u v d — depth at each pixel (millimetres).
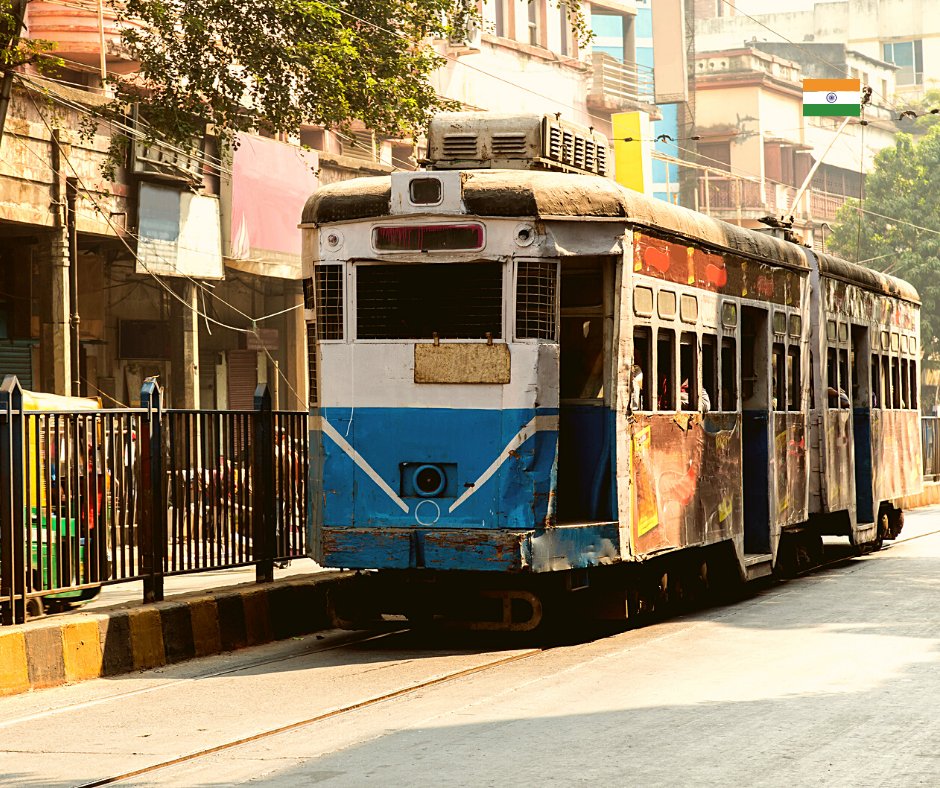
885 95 87188
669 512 13562
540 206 12016
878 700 9727
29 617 11766
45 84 25188
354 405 12477
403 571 12719
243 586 13828
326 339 12617
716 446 14891
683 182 61375
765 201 68500
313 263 12711
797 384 17875
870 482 21469
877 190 64188
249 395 32625
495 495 11969
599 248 12383
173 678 11406
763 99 68812
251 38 24391
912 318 25094
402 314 12367
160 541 12695
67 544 11742
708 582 15625
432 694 10281
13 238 26453
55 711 10078
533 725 9031
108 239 27406
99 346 28828
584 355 12852
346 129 26531
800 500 17828
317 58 23891
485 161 13031
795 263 17719
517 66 44281
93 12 28141
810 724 8945
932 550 22422
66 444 11742
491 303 12109
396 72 25391
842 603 15383
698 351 14312
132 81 26031
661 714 9328
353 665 11758
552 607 13289
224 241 29406
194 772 8016
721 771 7707
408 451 12266
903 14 93000
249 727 9219
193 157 28203
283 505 14406
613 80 49594
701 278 14422
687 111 61594
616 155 46125
